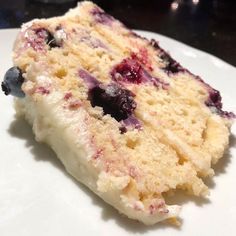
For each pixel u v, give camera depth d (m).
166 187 0.11
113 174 0.10
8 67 0.15
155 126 0.12
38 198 0.11
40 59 0.12
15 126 0.12
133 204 0.10
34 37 0.12
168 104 0.13
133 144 0.11
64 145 0.11
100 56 0.13
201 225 0.11
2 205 0.10
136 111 0.12
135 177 0.10
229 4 0.25
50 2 0.22
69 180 0.11
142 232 0.10
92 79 0.12
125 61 0.13
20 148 0.12
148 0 0.24
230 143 0.13
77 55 0.13
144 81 0.13
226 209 0.11
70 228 0.10
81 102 0.11
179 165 0.11
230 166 0.12
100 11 0.14
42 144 0.12
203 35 0.22
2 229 0.10
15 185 0.11
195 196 0.11
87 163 0.10
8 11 0.21
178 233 0.10
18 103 0.12
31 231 0.10
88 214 0.10
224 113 0.13
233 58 0.20
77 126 0.11
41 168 0.11
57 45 0.13
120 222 0.10
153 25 0.22
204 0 0.25
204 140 0.12
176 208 0.10
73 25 0.13
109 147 0.11
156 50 0.14
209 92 0.13
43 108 0.11
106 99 0.12
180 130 0.12
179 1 0.25
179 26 0.23
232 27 0.23
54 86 0.11
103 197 0.10
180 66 0.14
